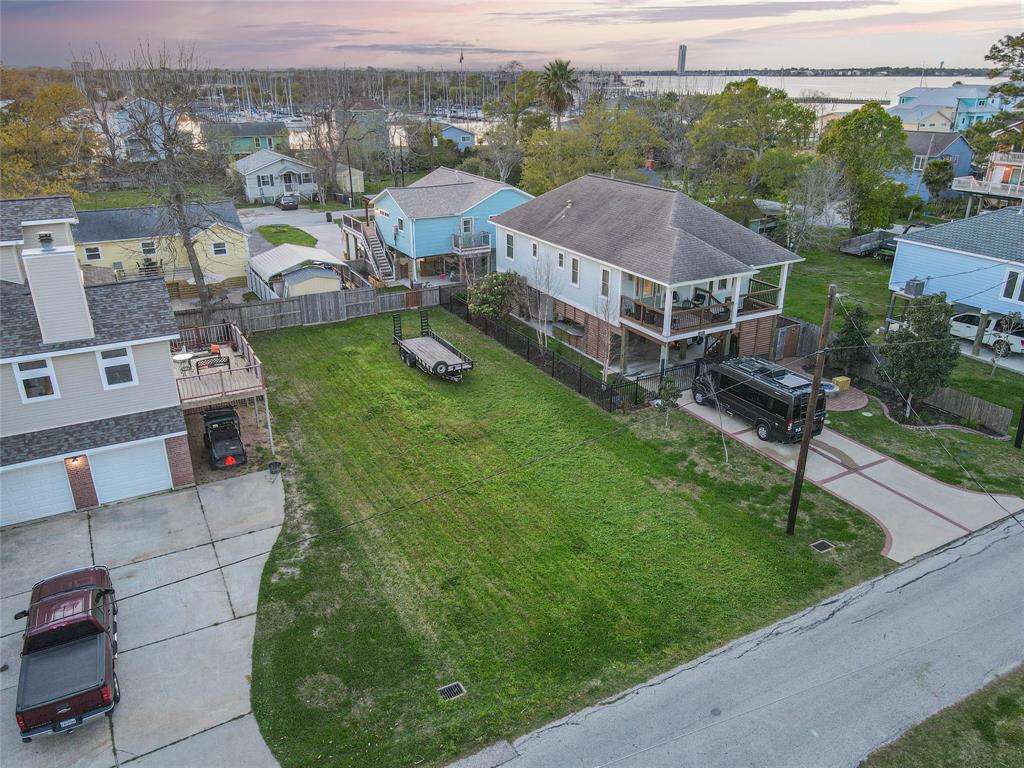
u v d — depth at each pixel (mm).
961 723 13672
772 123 60188
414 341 31047
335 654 15258
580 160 55219
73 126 68625
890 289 35125
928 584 17453
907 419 25797
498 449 23828
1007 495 21250
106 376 19672
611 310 29578
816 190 46438
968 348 32219
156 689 14344
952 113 90938
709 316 28500
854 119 50156
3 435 18875
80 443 19453
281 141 90938
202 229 36344
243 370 23750
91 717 13219
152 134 43469
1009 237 30781
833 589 17312
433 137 88188
